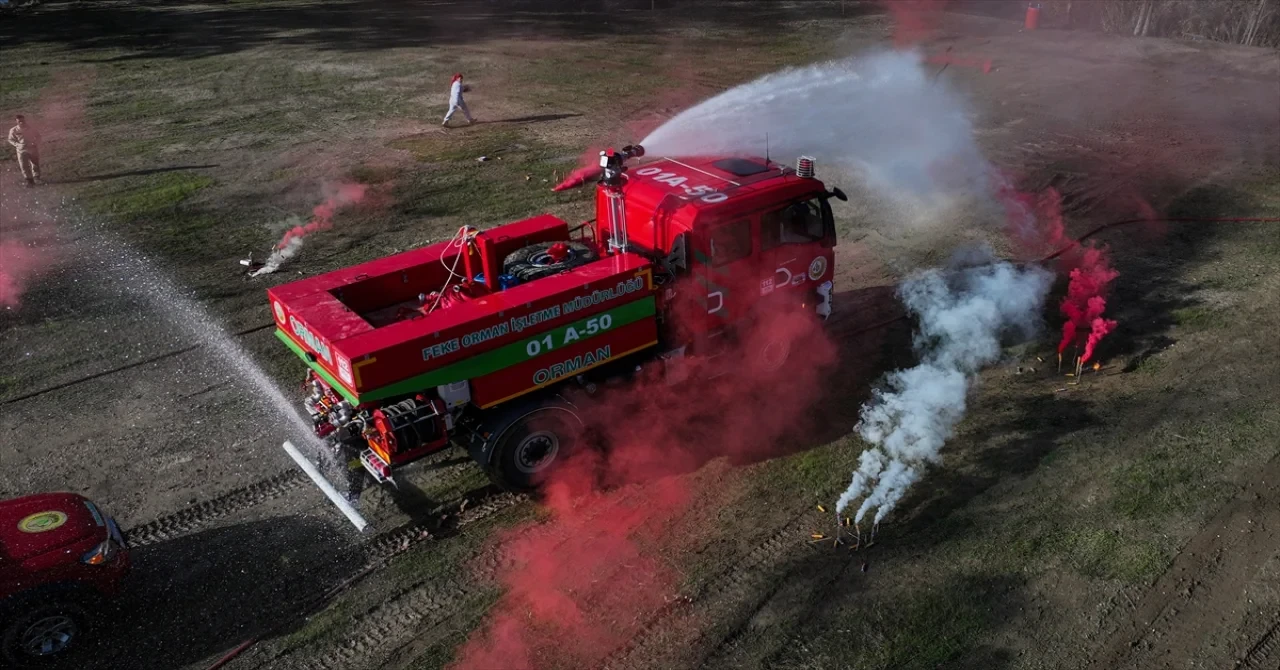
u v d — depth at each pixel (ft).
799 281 31.04
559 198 50.67
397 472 27.30
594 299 25.20
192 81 79.87
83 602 20.53
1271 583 22.33
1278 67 83.76
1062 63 87.30
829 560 23.35
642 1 122.62
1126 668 20.02
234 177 54.70
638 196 28.60
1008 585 22.33
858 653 20.48
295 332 24.45
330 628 21.61
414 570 23.43
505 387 24.47
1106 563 22.99
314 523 25.25
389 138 62.75
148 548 24.21
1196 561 23.02
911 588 22.31
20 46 95.45
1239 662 20.15
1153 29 102.78
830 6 120.98
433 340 22.45
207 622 21.80
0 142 62.08
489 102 72.54
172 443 28.96
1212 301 37.22
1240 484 25.82
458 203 50.19
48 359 34.22
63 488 26.71
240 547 24.26
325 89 76.95
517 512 25.61
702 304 28.25
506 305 23.68
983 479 26.43
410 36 101.04
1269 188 51.13
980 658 20.24
